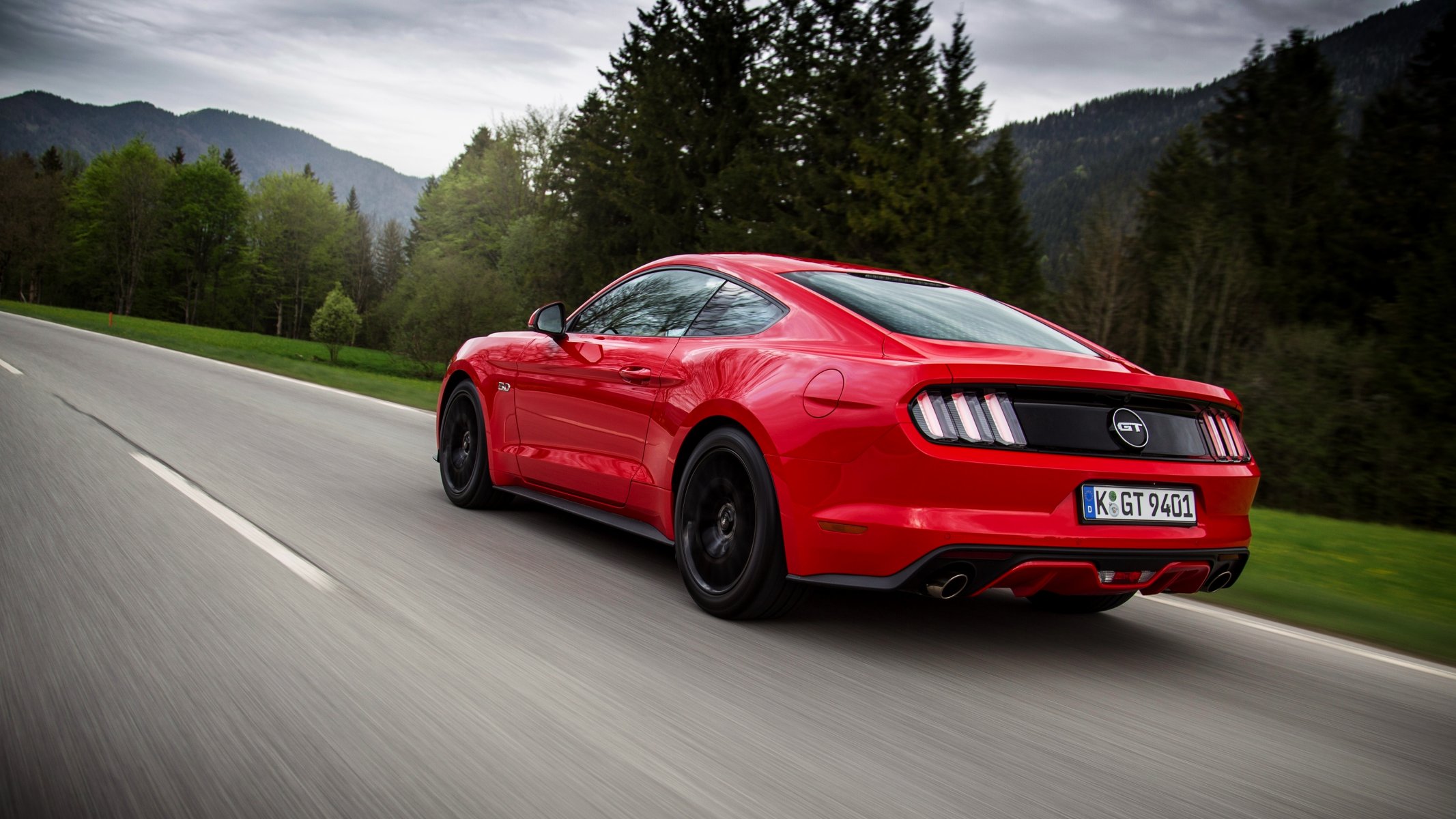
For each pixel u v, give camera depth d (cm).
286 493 544
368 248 10281
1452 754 276
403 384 1739
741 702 276
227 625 308
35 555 376
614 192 3922
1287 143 4519
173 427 798
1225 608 450
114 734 226
